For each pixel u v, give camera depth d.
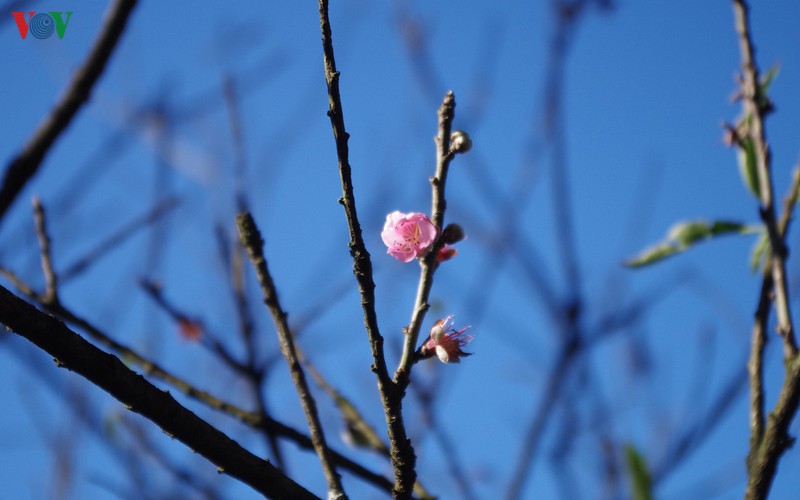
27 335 1.24
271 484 1.29
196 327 1.56
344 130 1.27
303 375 1.37
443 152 1.32
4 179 1.46
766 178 1.39
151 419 1.27
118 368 1.26
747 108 1.45
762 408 1.35
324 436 1.36
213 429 1.28
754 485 1.31
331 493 1.34
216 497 1.60
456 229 1.32
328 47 1.27
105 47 1.48
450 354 1.32
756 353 1.37
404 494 1.29
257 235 1.40
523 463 1.52
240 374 1.53
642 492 1.32
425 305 1.31
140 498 1.60
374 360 1.29
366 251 1.28
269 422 1.45
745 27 1.42
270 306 1.39
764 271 1.38
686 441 1.52
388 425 1.29
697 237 1.47
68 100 1.47
